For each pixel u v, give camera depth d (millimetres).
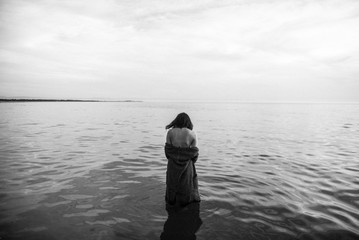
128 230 3367
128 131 14398
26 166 6484
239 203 4309
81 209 3973
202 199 4449
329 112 42312
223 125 18797
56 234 3240
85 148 9070
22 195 4527
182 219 3691
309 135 13406
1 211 3869
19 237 3156
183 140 4156
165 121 21656
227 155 8312
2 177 5566
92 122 19828
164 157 7727
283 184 5375
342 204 4359
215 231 3391
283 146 10086
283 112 41500
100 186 5047
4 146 9234
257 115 32344
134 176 5750
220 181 5527
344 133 14352
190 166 4199
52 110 38406
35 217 3689
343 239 3254
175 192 4137
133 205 4148
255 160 7605
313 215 3906
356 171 6457
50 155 7805
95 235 3232
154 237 3217
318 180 5676
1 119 20953
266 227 3516
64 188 4910
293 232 3406
